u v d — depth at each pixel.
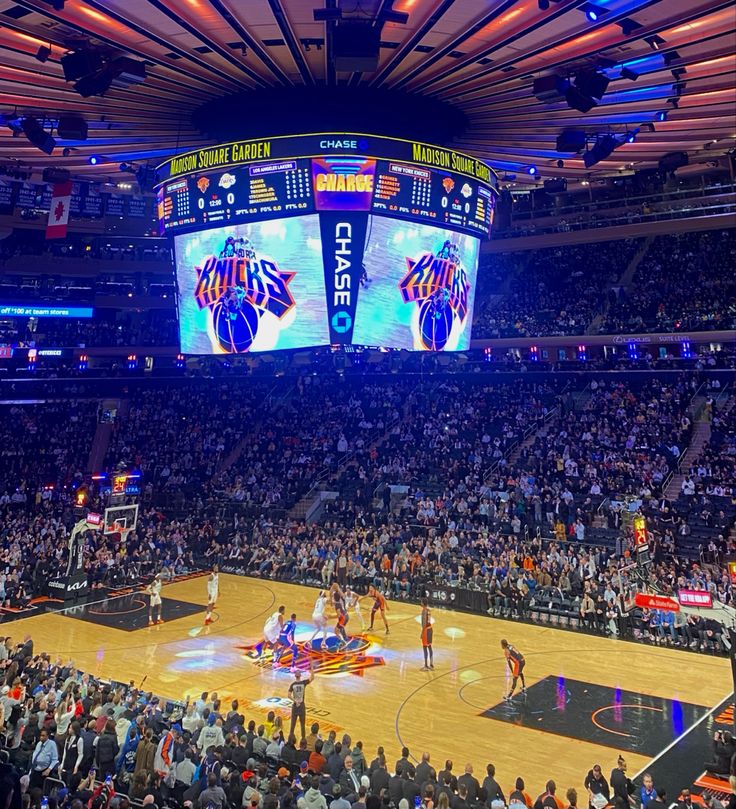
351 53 14.28
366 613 23.16
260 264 21.89
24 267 42.84
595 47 15.76
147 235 45.03
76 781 10.81
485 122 22.64
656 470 29.78
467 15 14.81
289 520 33.12
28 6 13.74
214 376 45.22
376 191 21.19
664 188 38.97
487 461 33.72
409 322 22.36
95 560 27.16
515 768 12.38
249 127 21.53
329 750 11.51
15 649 17.66
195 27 15.53
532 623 22.05
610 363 36.31
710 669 17.67
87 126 21.75
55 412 43.66
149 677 17.02
